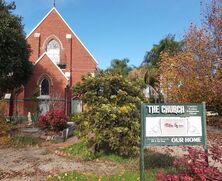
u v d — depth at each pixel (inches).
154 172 386.6
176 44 1818.4
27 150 604.7
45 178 393.4
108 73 547.2
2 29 1266.0
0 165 473.4
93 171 420.5
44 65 1590.8
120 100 514.9
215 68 1040.2
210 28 1060.5
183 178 241.0
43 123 791.7
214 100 1059.9
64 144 680.4
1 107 808.9
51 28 1802.4
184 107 327.0
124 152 493.4
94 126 499.5
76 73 1779.0
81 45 1797.5
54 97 1553.9
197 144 325.1
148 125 323.3
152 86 1520.7
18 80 1480.1
